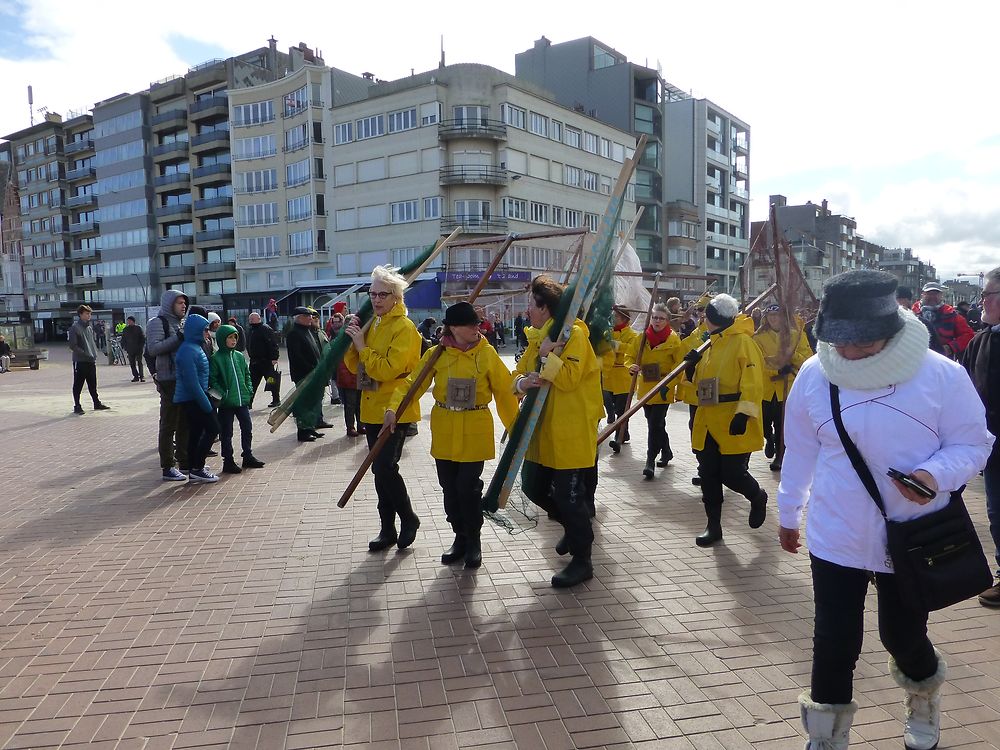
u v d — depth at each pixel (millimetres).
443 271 32500
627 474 7012
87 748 2598
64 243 70250
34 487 6676
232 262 53625
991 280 3791
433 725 2701
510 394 4234
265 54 52875
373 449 4414
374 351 4547
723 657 3197
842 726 2195
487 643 3369
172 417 6910
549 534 5078
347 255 43719
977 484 6387
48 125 69500
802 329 7402
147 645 3406
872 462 2059
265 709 2836
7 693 2990
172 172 58938
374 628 3551
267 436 9516
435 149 39312
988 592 3719
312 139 44031
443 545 4844
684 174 59688
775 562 4438
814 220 86062
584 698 2871
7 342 24688
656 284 8172
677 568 4340
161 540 5012
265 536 5074
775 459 6980
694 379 5090
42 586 4172
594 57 54031
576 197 45562
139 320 32969
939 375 2023
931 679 2342
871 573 2203
